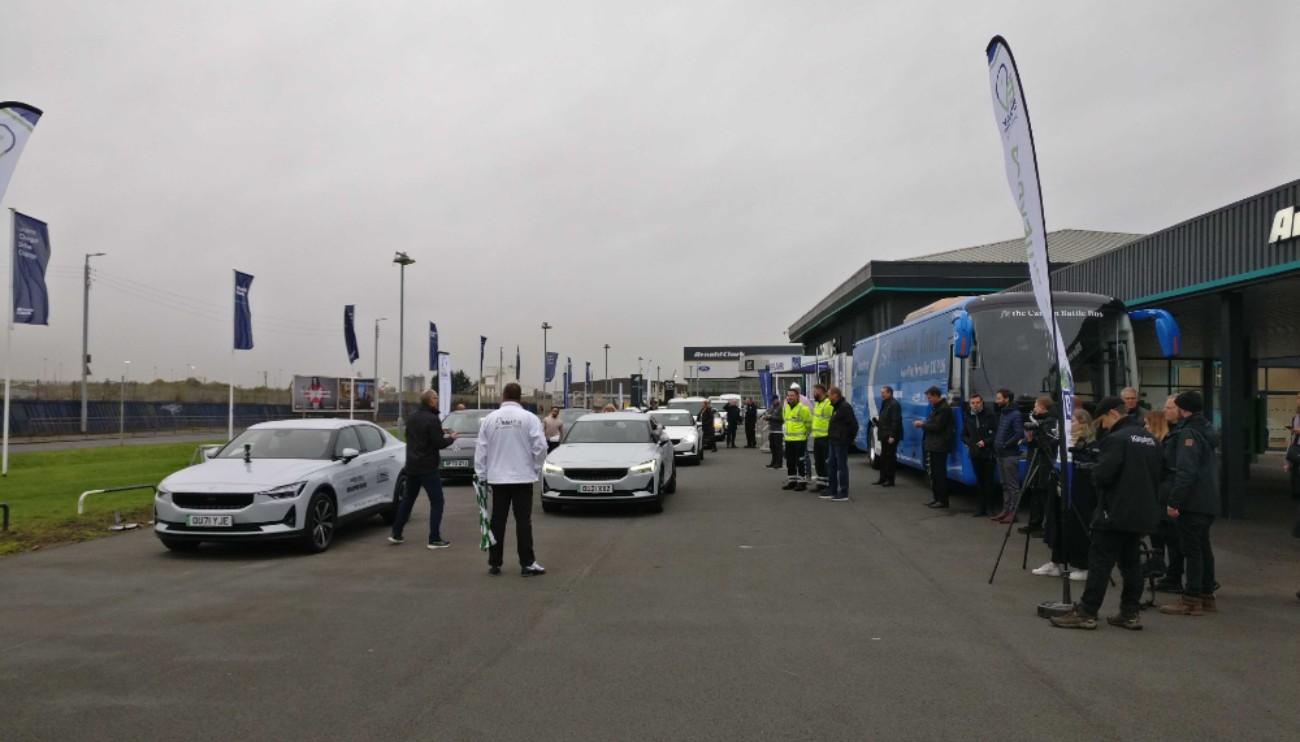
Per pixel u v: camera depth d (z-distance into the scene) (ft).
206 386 193.57
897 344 67.26
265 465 34.86
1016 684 17.66
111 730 15.28
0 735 15.03
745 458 90.38
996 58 26.25
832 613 23.71
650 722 15.55
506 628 22.17
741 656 19.62
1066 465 25.58
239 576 29.40
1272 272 36.81
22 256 61.21
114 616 23.77
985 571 29.73
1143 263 48.52
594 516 44.34
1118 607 25.03
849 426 50.75
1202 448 23.52
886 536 37.27
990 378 45.68
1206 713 16.01
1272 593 26.68
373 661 19.36
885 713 15.98
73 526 39.60
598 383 379.55
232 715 15.99
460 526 41.83
